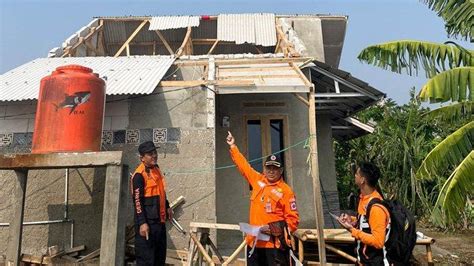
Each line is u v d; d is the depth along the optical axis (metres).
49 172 6.25
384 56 7.14
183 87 6.66
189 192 6.34
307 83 6.01
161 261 4.73
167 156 6.44
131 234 6.07
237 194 8.16
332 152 10.05
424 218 14.99
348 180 16.81
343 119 10.85
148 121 6.56
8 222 6.08
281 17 12.75
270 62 8.04
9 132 6.50
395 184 15.77
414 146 15.53
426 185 15.20
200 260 5.59
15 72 7.63
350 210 10.72
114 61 8.56
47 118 4.98
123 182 4.82
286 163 8.31
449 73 6.06
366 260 3.34
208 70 7.56
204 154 6.45
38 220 6.10
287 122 8.47
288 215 3.99
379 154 16.53
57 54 9.61
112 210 4.52
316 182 5.23
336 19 12.88
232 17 12.36
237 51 13.16
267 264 3.88
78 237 6.08
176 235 6.18
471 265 8.42
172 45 13.42
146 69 7.54
